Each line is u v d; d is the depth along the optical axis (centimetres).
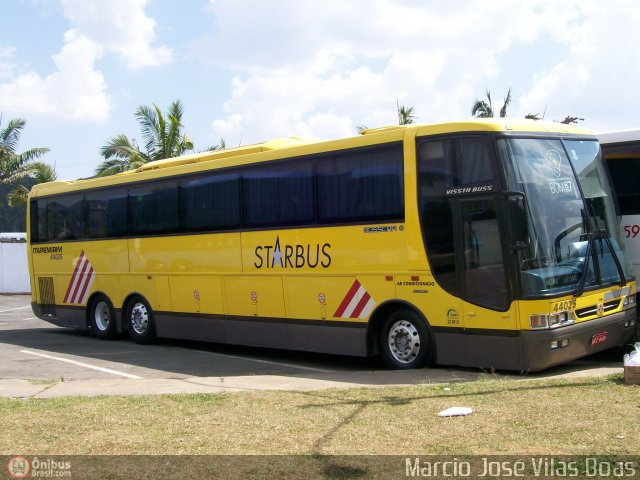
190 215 1375
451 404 738
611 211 1062
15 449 642
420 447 598
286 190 1187
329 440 632
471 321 945
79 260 1659
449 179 970
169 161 1459
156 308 1465
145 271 1485
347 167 1094
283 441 636
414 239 1002
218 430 682
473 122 952
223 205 1302
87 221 1636
